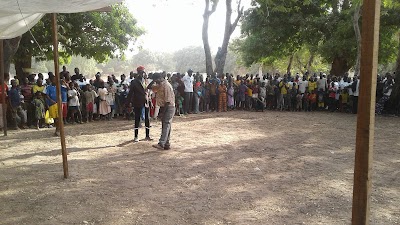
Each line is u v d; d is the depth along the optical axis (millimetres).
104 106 13500
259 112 16922
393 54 25328
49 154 7871
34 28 16219
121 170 6590
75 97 12414
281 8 21891
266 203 4961
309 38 25578
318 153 8094
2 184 5707
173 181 5949
